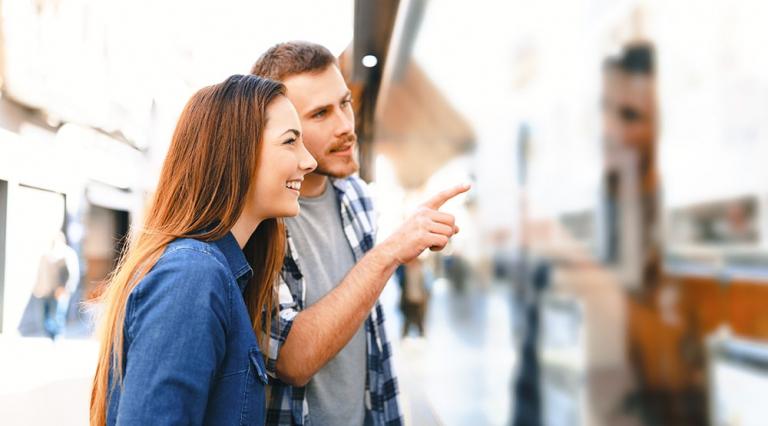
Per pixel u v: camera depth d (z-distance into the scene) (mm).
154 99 11016
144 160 12266
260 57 1302
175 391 777
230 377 879
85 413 4750
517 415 5855
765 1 5145
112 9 10961
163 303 816
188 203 942
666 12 6336
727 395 5320
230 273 911
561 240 11305
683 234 6215
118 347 858
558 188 11125
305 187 1339
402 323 10016
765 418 4723
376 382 1353
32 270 9953
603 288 9492
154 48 10555
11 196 9281
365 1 3650
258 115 971
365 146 3387
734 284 5348
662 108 6602
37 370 6355
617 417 6836
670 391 6605
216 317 843
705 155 5629
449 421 4949
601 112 8945
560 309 10602
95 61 10969
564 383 7176
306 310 1116
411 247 1104
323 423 1276
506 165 12805
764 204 5035
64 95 10203
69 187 10898
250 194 991
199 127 971
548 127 10891
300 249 1293
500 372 7395
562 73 9609
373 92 4320
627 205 8383
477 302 14891
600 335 8664
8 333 9266
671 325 6617
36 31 9422
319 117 1250
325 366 1282
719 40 5512
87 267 11977
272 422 1182
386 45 4109
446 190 1157
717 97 5438
